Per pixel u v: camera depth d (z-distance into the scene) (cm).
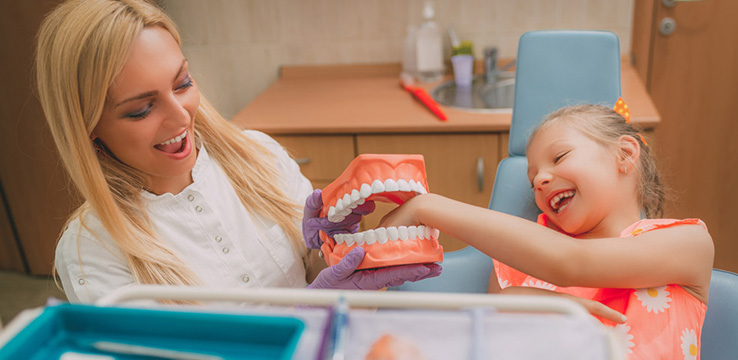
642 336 84
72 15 83
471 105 205
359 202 80
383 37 242
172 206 103
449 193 201
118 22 81
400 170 81
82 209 100
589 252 78
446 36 238
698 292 88
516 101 137
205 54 250
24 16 206
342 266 80
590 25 226
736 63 217
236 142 115
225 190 111
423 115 196
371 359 41
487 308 42
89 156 89
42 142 230
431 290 127
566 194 98
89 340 42
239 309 43
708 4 211
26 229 253
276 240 114
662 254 81
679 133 234
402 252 80
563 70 134
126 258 97
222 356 41
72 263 97
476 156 193
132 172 99
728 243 244
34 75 217
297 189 127
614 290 92
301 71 252
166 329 42
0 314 237
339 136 197
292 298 44
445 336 41
